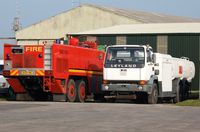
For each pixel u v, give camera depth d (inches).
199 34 1638.8
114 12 2488.9
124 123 592.4
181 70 1199.6
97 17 2529.5
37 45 1002.7
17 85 1052.5
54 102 987.3
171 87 1123.3
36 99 1095.6
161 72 1062.4
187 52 1653.5
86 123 589.3
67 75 1029.2
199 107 857.5
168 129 538.6
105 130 526.3
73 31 2571.4
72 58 1051.3
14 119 630.5
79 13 2571.4
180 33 1659.7
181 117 670.5
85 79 1115.3
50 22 2598.4
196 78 1620.3
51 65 991.6
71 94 1047.0
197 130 531.5
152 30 1733.5
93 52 1147.3
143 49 994.1
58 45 1005.8
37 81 1025.5
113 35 1745.8
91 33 1771.7
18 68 1013.8
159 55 1054.4
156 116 682.2
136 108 820.6
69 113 717.9
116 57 1005.8
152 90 1008.9
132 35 1723.7
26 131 512.7
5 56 1026.1
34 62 1003.3
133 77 991.0
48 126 557.0
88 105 879.7
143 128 545.6
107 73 1008.9
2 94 1222.9
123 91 1005.2
